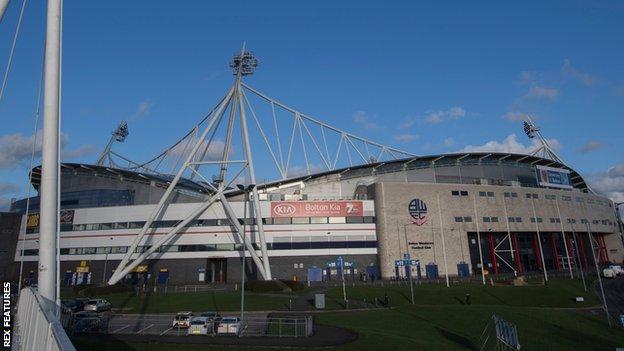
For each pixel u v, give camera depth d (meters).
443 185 89.50
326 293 61.75
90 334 34.44
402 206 85.25
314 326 38.16
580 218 105.00
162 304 53.25
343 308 50.16
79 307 47.94
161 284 80.06
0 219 97.19
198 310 49.03
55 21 17.98
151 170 110.81
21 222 98.56
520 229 93.31
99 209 88.50
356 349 29.73
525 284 66.81
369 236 83.56
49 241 16.67
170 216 84.06
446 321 43.41
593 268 96.56
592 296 61.31
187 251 81.75
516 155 106.88
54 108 17.48
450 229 87.19
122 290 66.38
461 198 90.12
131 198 101.00
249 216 82.56
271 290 63.88
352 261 81.81
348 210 84.12
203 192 96.50
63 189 106.25
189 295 59.88
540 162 112.44
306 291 64.62
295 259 80.62
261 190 95.38
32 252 94.62
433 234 85.44
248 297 57.41
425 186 88.06
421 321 43.09
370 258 82.69
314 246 81.56
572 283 70.06
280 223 82.12
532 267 95.19
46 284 16.33
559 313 48.50
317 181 98.56
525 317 45.56
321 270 80.44
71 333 34.62
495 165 107.69
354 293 60.91
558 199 102.06
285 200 84.50
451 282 71.25
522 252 95.12
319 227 82.56
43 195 16.89
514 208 94.25
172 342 30.80
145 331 36.34
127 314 47.16
